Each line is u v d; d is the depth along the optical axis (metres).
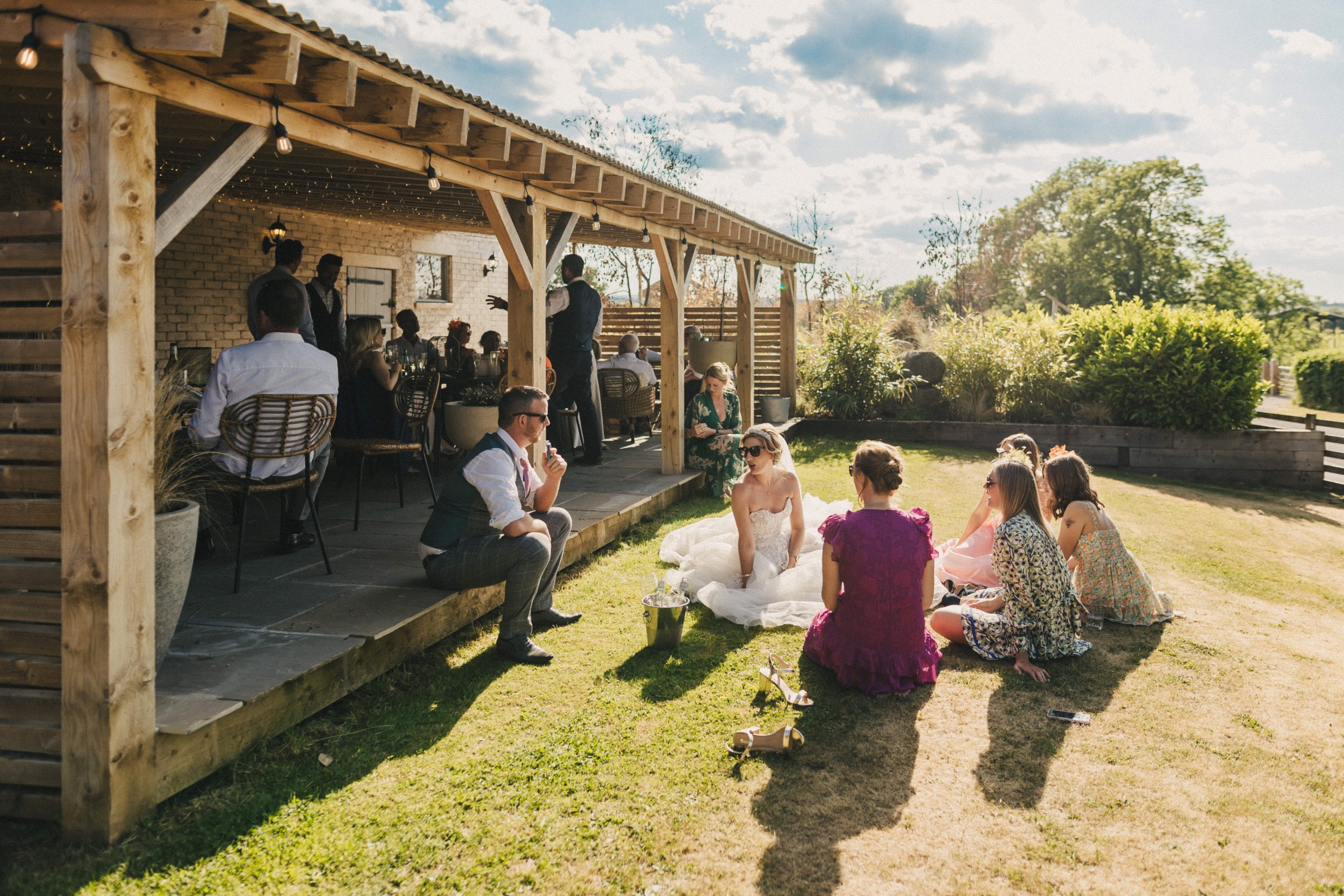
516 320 5.58
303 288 5.09
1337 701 3.60
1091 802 2.73
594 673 3.72
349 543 4.91
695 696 3.50
